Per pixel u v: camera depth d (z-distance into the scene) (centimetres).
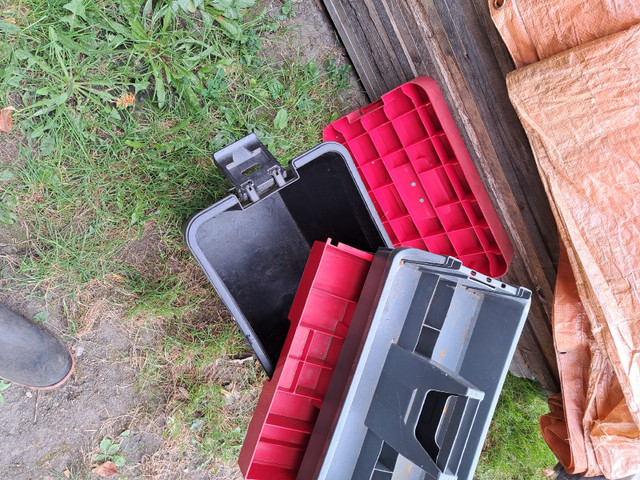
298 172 144
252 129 177
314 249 133
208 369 183
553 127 129
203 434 183
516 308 122
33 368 146
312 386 136
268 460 133
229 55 174
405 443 110
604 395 156
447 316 124
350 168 138
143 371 172
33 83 148
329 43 192
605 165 126
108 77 155
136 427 173
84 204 158
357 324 120
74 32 149
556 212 137
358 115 172
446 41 150
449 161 161
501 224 165
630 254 130
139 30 153
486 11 135
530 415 217
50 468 162
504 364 121
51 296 158
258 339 147
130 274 166
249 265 164
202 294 176
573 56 120
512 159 154
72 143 153
